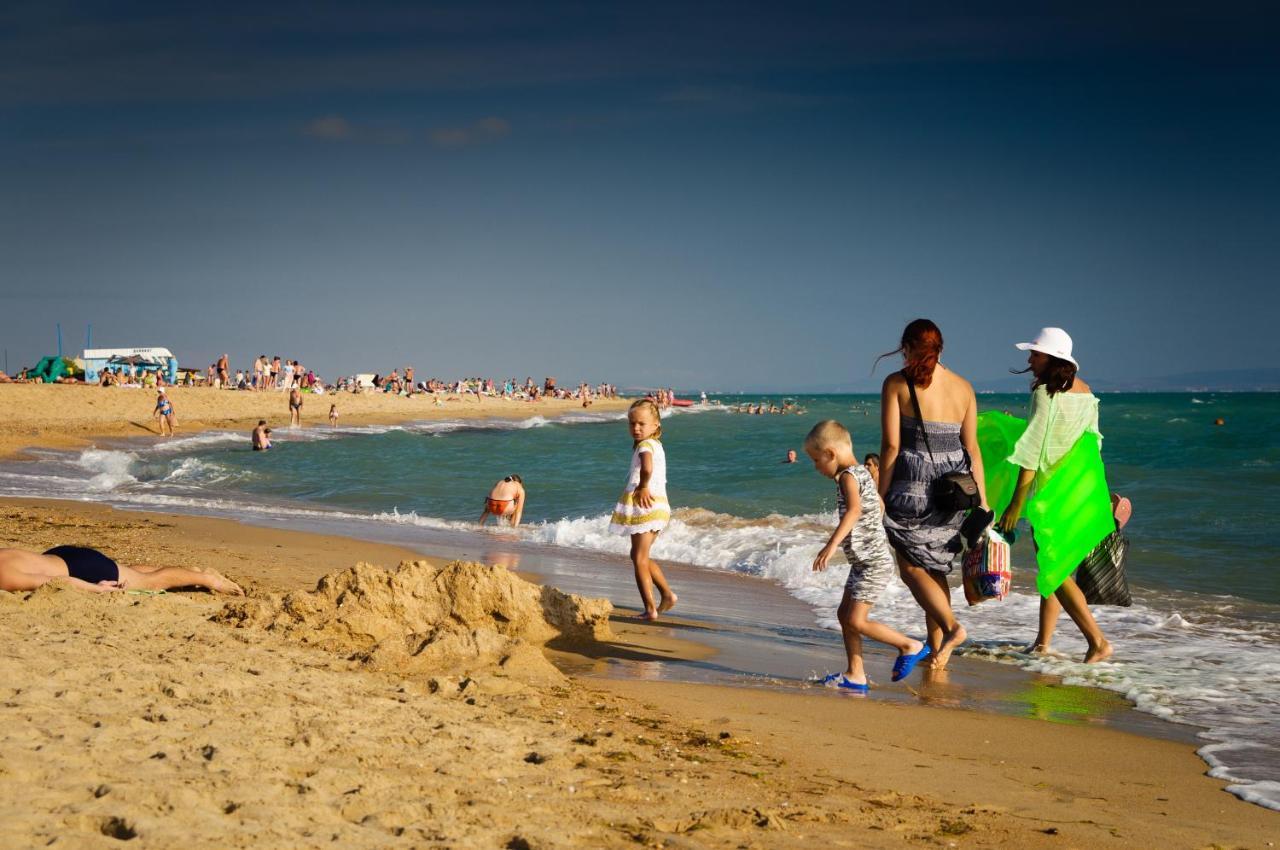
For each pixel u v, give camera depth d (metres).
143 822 2.51
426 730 3.94
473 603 6.59
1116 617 8.52
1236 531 14.23
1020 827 3.44
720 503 18.92
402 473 25.88
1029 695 5.91
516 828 2.90
